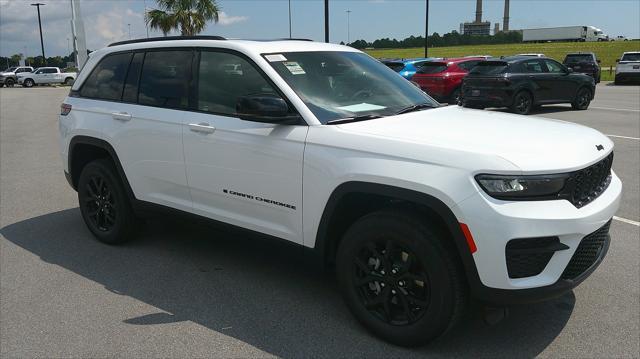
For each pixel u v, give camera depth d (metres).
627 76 27.50
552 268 2.83
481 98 14.79
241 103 3.43
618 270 4.26
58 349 3.24
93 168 4.93
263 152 3.60
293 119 3.49
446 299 2.93
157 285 4.12
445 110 4.00
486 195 2.75
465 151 2.87
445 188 2.82
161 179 4.38
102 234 5.03
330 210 3.30
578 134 3.33
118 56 4.86
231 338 3.34
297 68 3.81
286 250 3.69
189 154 4.09
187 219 4.31
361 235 3.21
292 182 3.49
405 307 3.13
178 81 4.26
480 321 3.49
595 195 3.15
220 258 4.66
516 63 14.59
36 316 3.66
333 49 4.31
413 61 19.06
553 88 15.04
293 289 4.03
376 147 3.12
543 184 2.76
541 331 3.37
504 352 3.14
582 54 28.67
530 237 2.71
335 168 3.23
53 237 5.29
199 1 23.44
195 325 3.51
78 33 19.28
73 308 3.77
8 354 3.19
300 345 3.25
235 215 3.95
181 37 4.40
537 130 3.35
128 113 4.53
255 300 3.85
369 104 3.81
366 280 3.28
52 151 10.58
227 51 3.97
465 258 2.83
